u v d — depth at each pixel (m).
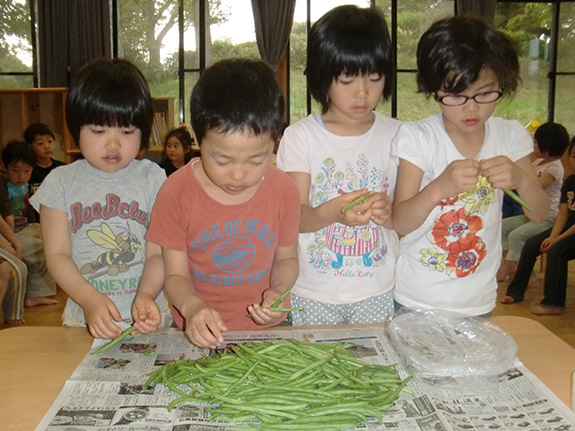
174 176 1.25
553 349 1.10
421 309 1.22
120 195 1.32
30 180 3.85
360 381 0.92
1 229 3.28
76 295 1.17
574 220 3.36
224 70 1.06
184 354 1.06
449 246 1.32
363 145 1.39
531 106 6.05
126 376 0.98
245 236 1.25
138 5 5.64
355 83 1.24
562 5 5.89
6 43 5.53
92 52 5.43
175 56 5.72
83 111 1.16
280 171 1.28
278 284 1.21
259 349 1.02
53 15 5.35
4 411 0.89
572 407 0.88
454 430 0.82
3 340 1.14
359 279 1.40
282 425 0.83
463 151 1.30
